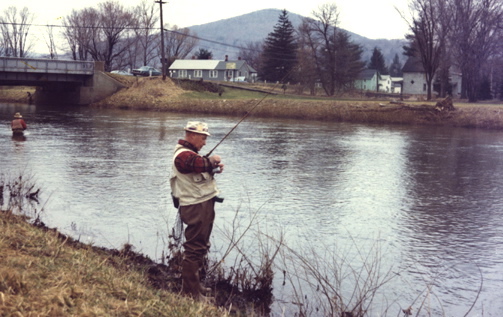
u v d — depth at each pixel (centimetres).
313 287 676
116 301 416
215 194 561
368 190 1435
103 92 5975
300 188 1432
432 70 5800
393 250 881
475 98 6125
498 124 3938
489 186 1534
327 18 7400
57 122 3597
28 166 1641
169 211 1086
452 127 4062
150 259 727
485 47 5994
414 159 2130
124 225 957
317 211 1163
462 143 2828
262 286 640
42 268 447
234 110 5116
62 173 1530
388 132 3478
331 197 1326
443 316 585
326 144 2628
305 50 7412
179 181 550
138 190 1305
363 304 636
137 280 542
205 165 537
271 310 591
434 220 1110
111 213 1052
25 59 5362
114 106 5778
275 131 3353
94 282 453
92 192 1264
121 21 8319
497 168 1906
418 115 4281
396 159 2116
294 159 2034
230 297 605
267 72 7906
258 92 6619
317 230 998
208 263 725
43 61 5519
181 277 624
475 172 1808
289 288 666
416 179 1641
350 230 1008
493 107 4169
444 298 675
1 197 1142
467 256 860
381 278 736
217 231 942
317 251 851
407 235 982
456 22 5872
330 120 4572
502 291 706
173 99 5588
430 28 5725
